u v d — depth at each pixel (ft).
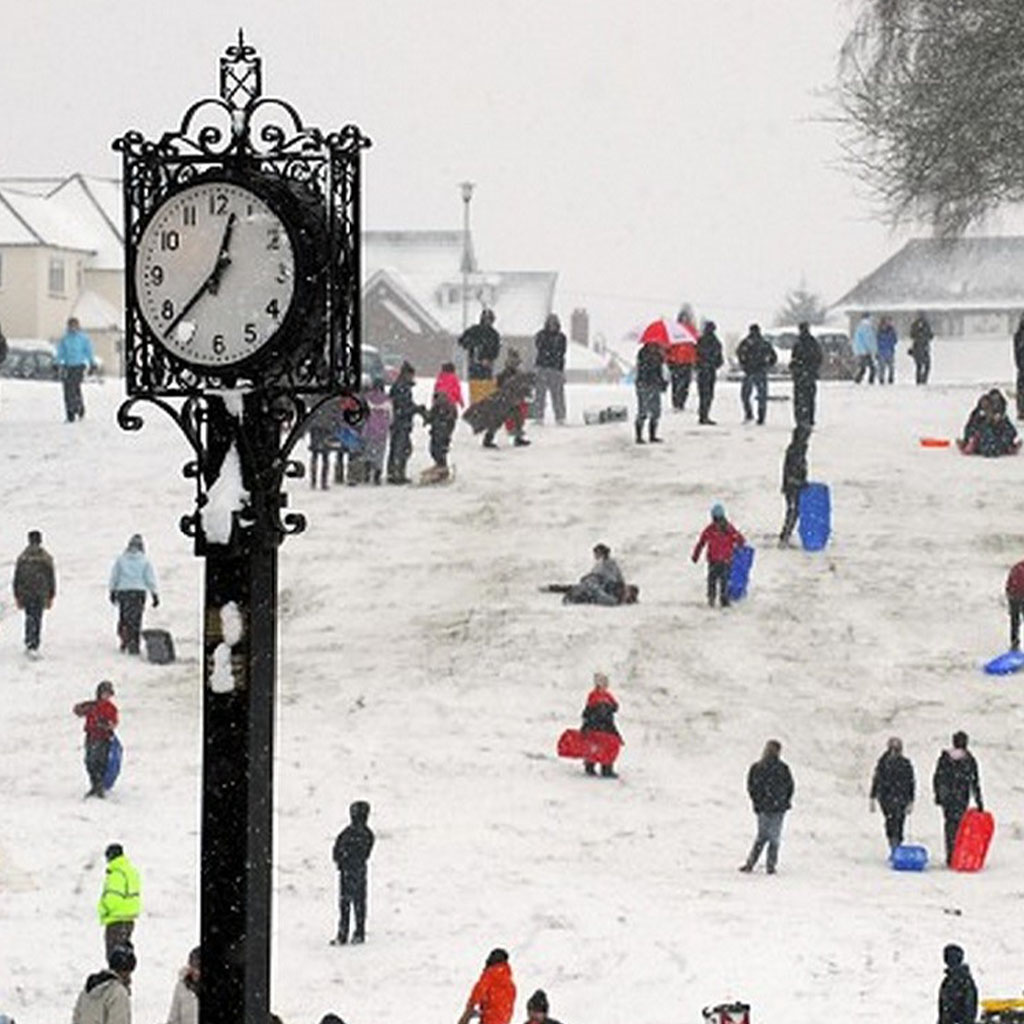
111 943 254.88
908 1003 244.63
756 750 365.40
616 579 428.56
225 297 85.46
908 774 316.19
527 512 486.79
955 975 224.53
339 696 385.70
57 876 291.38
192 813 323.78
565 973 260.83
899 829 316.40
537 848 317.42
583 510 487.61
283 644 414.62
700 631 411.75
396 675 394.32
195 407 86.99
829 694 386.11
